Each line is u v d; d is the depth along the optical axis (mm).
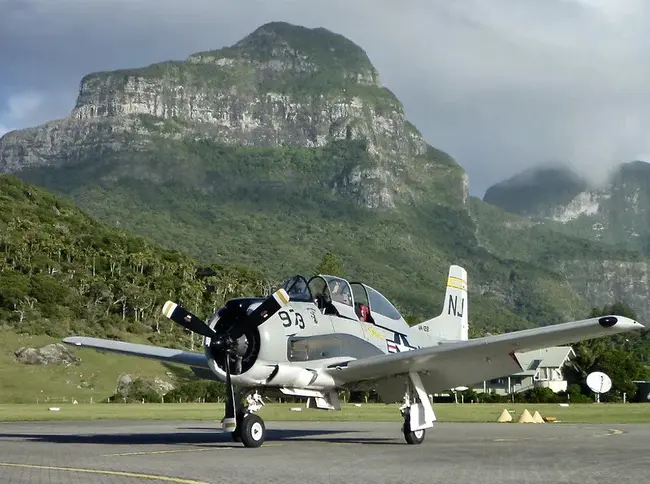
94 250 129875
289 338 16047
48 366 83938
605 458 13320
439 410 39344
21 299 100062
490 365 16922
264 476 10641
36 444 16141
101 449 14805
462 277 23234
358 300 18422
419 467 11844
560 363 78875
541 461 12797
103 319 104312
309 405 17422
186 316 15492
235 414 15461
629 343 129750
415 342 20203
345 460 12844
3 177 158250
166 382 83375
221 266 135500
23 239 120312
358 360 16438
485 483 9992
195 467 11648
